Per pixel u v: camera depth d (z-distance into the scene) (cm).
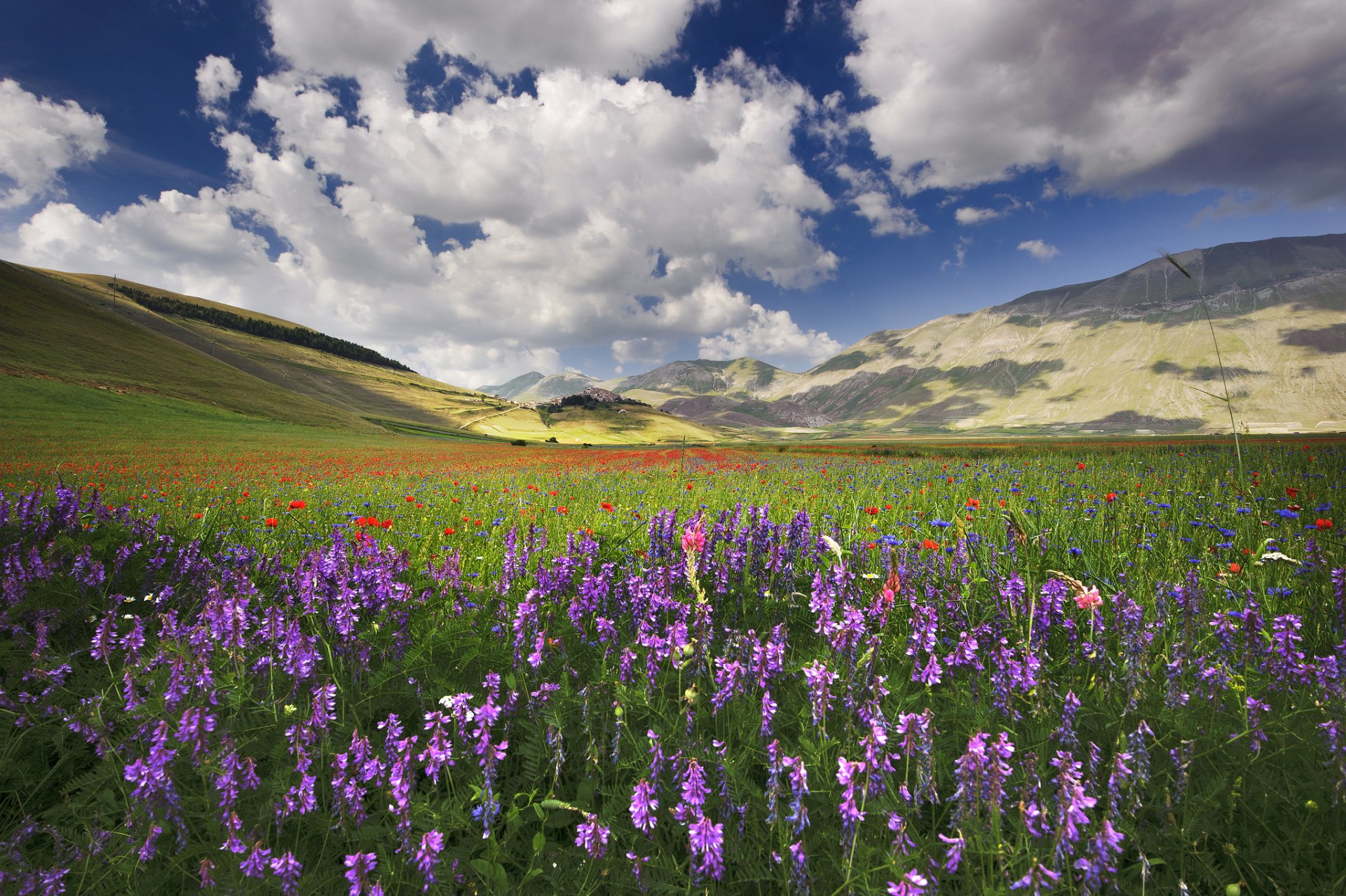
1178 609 387
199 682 284
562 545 670
